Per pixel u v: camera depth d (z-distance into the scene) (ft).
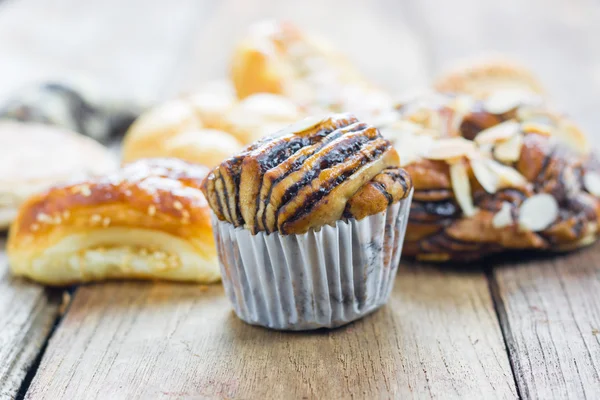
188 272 1.60
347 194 1.40
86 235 1.61
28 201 1.65
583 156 1.69
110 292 1.61
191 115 1.92
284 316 1.47
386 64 2.65
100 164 1.96
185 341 1.48
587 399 1.35
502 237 1.60
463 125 1.68
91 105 2.23
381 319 1.51
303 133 1.42
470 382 1.38
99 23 3.13
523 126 1.66
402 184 1.43
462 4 3.23
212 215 1.46
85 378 1.42
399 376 1.39
